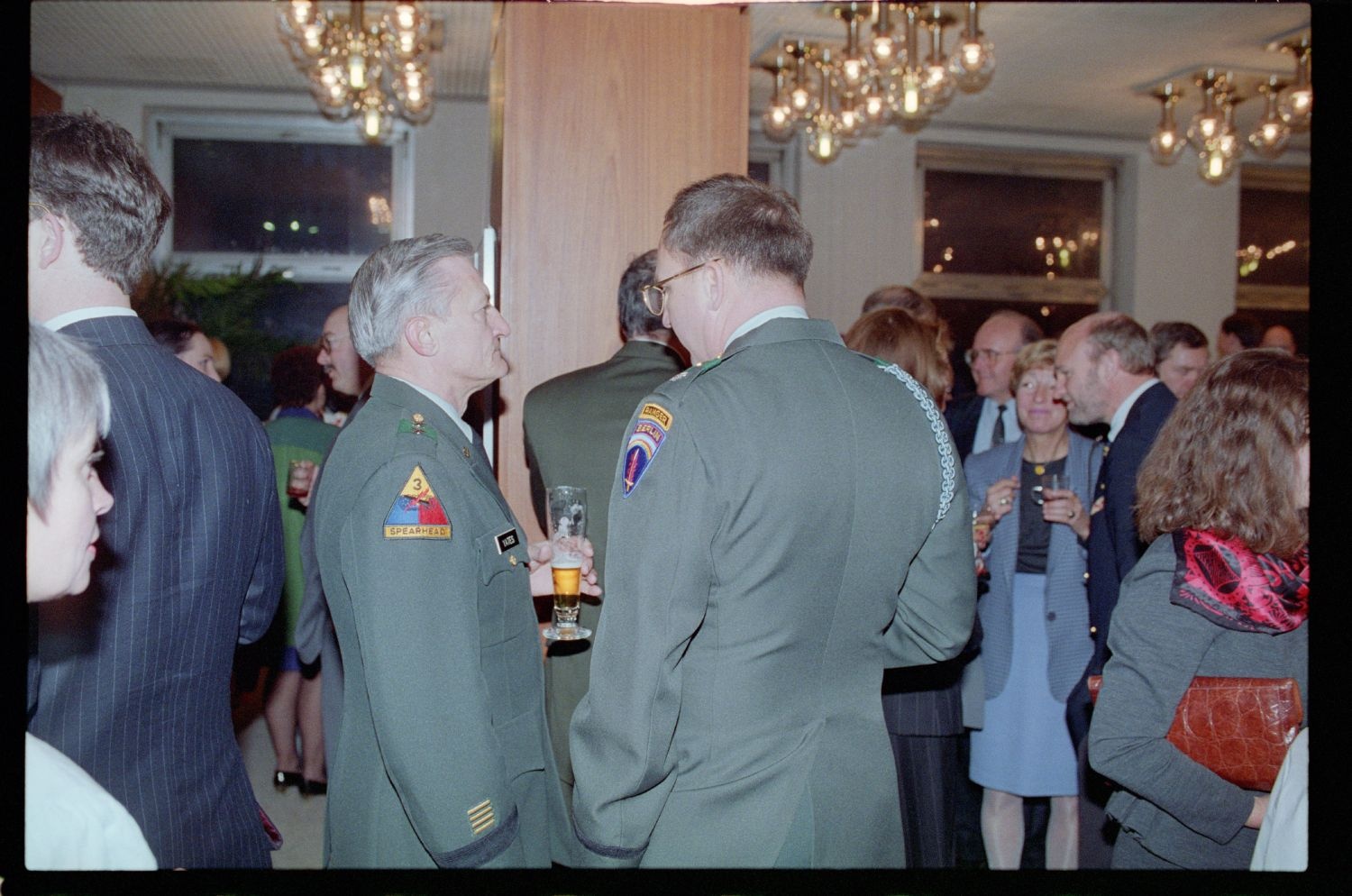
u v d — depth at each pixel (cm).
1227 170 536
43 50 529
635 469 118
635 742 115
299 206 620
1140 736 128
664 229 136
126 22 487
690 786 120
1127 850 138
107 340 123
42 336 90
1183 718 127
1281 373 130
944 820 201
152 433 121
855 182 644
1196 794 125
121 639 118
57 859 87
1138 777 128
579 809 121
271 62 549
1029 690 244
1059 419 251
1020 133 670
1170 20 466
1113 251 697
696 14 226
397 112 611
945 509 130
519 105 220
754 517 116
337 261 623
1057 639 242
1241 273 707
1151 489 138
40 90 552
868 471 121
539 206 221
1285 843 108
